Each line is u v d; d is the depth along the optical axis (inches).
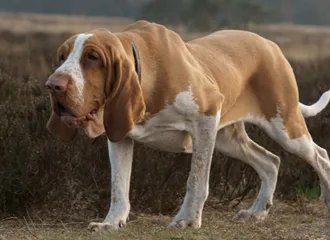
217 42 415.5
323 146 500.1
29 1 3651.6
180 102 375.6
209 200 459.2
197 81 381.1
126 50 363.6
